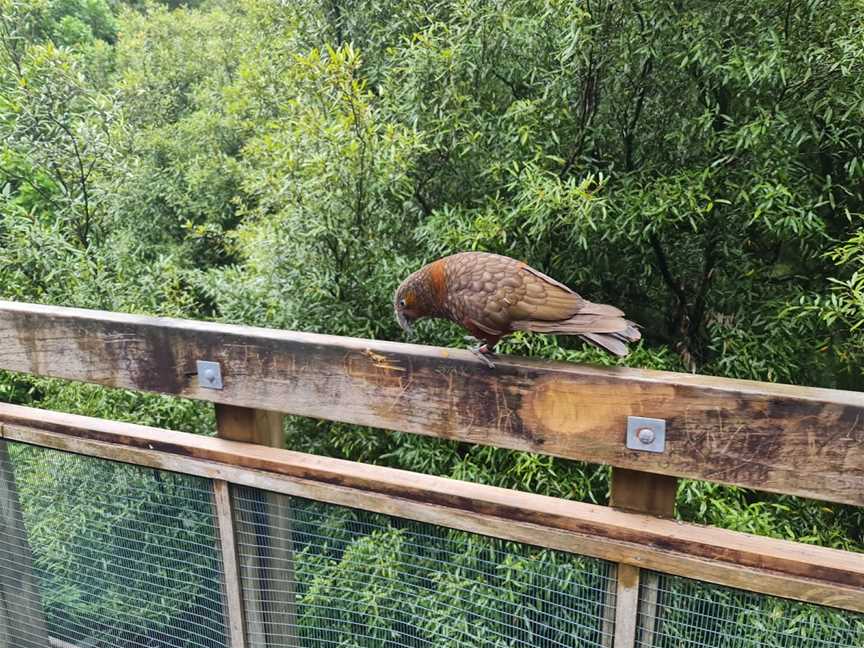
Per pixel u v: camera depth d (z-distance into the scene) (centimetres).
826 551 93
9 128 385
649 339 382
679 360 332
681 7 279
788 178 281
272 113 542
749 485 94
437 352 116
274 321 369
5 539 173
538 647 118
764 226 310
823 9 262
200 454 138
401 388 119
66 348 149
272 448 135
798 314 289
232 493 138
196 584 149
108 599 163
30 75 391
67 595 169
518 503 110
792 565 91
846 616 96
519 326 120
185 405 366
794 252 336
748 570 94
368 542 129
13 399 412
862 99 257
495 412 111
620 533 102
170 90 826
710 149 289
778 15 271
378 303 346
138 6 1102
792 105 279
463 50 315
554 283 122
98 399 361
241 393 133
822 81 270
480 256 131
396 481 119
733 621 100
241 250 535
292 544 136
